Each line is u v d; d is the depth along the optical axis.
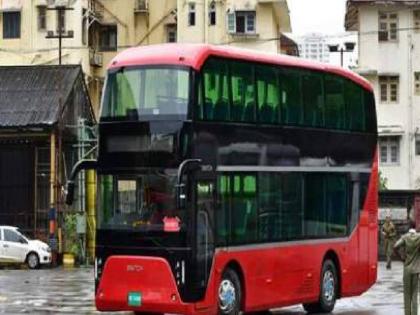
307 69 20.77
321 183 21.05
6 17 64.12
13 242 41.62
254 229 18.88
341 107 21.91
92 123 46.69
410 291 17.98
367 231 22.81
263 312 21.69
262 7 62.53
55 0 63.22
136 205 17.72
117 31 66.69
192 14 63.19
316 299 20.84
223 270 18.00
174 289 17.25
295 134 20.25
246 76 18.95
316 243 20.80
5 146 45.44
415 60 56.78
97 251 18.05
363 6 56.84
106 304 17.86
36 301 24.02
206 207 17.64
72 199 18.58
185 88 17.58
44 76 47.19
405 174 56.19
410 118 56.47
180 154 17.41
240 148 18.61
